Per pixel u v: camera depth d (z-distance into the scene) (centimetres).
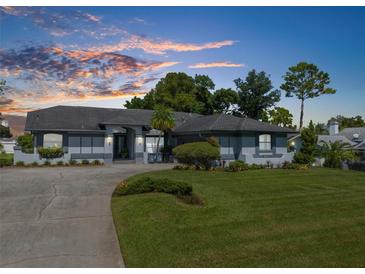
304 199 1209
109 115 2978
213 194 1259
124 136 3092
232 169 2097
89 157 2594
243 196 1242
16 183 1470
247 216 938
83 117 2816
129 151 2992
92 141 2661
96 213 941
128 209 961
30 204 1043
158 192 1202
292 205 1101
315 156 2808
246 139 2605
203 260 611
